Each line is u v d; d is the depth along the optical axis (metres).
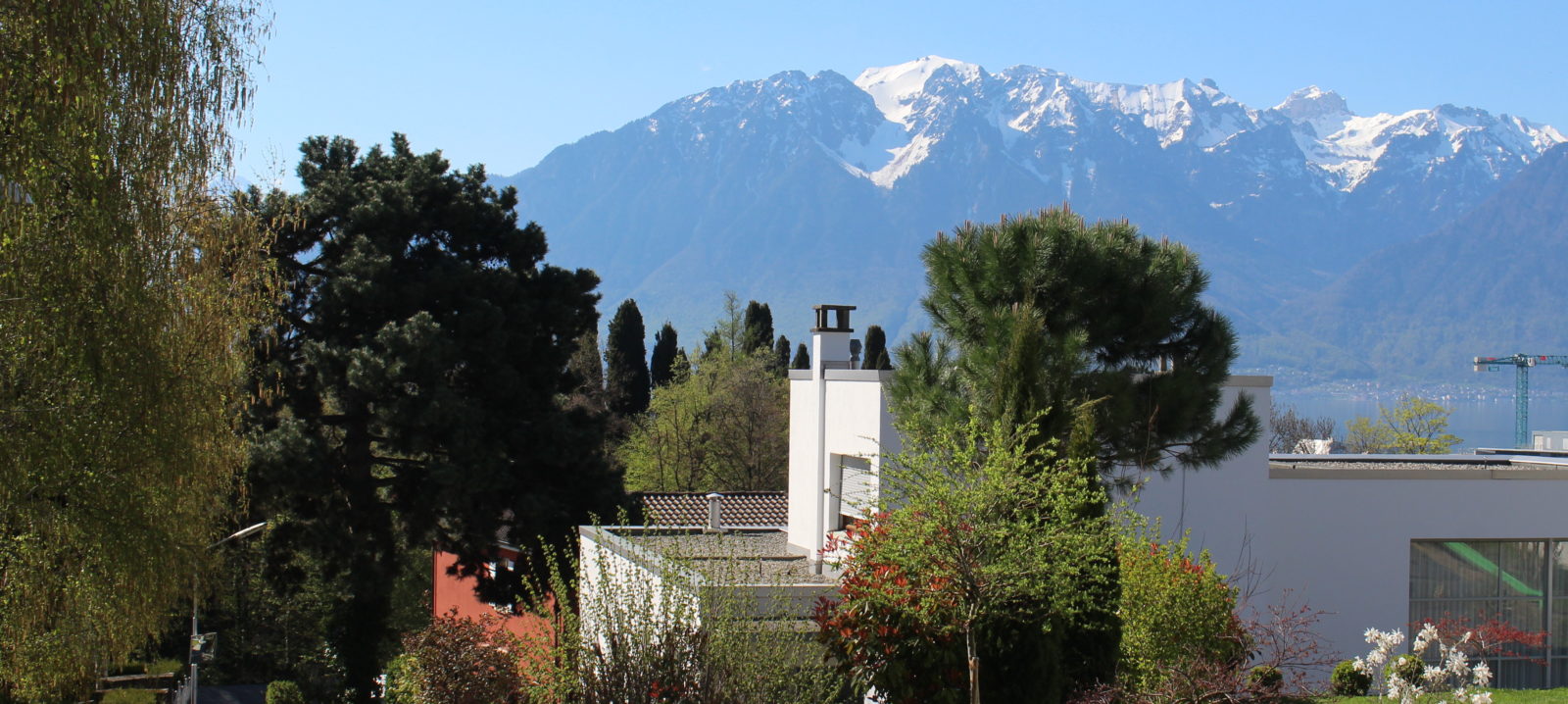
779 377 48.34
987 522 9.20
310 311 25.52
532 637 11.94
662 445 45.25
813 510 18.34
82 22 10.98
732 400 44.78
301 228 25.30
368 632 26.25
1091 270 13.53
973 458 9.64
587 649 10.81
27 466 11.07
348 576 25.62
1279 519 17.38
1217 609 11.74
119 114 11.59
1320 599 17.36
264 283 16.41
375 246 25.17
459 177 28.28
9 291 10.88
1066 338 12.62
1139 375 14.38
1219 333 14.44
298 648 34.91
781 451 44.81
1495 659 17.67
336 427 26.80
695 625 11.08
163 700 20.91
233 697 32.47
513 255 28.16
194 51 12.43
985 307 13.68
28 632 12.27
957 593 9.45
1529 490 17.88
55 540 11.82
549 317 27.33
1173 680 10.17
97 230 11.26
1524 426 86.06
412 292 25.02
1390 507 17.59
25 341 11.01
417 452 24.70
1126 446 13.88
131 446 11.95
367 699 26.20
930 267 14.38
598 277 28.88
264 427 24.44
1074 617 10.27
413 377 24.23
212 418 13.88
